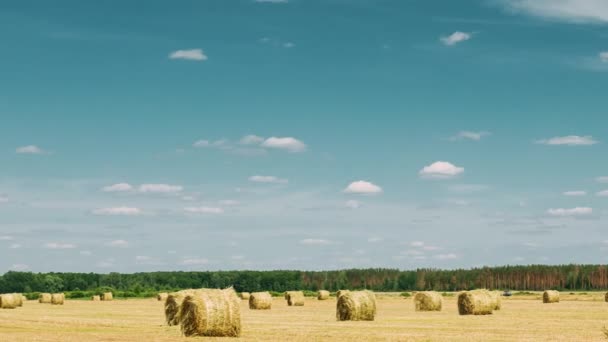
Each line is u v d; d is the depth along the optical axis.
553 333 36.88
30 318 53.94
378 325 43.78
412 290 199.12
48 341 34.03
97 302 96.94
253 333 38.41
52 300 89.94
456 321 46.91
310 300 96.44
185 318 37.09
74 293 128.62
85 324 46.44
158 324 46.56
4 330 41.62
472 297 55.09
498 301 57.81
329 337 35.38
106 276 194.75
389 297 114.50
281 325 44.28
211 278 198.50
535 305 71.69
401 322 46.50
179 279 196.75
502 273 187.75
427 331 38.75
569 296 104.88
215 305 36.78
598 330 38.53
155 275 198.12
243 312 62.59
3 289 181.38
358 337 35.19
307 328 41.59
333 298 103.50
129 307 77.75
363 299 49.19
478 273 190.88
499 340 33.25
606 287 177.50
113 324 46.47
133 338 35.81
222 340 34.97
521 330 38.81
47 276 188.38
